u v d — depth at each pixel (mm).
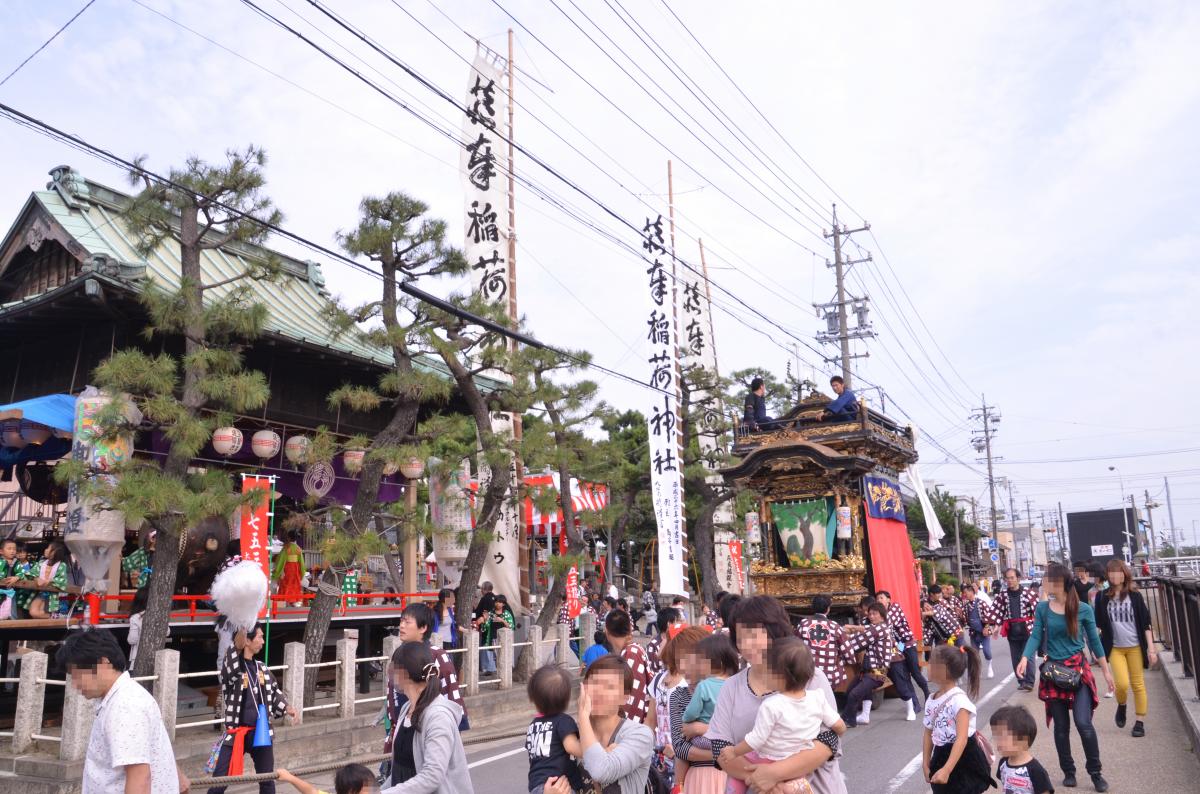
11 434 14164
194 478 11242
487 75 18875
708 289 29094
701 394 29328
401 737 5004
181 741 10695
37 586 12758
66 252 15195
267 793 7449
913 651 13742
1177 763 8906
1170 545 82562
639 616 33531
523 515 19625
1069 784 8203
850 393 17719
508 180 18703
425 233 14125
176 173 11625
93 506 10469
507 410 17141
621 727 4805
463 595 16625
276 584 15203
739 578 30391
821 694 4359
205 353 11055
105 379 10375
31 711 10133
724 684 4820
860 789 8805
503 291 17984
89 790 4199
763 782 4094
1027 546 95875
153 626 10945
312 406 16562
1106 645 10680
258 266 12547
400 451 13492
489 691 15523
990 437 61281
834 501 16641
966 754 6145
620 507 21047
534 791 4703
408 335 14328
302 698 11727
